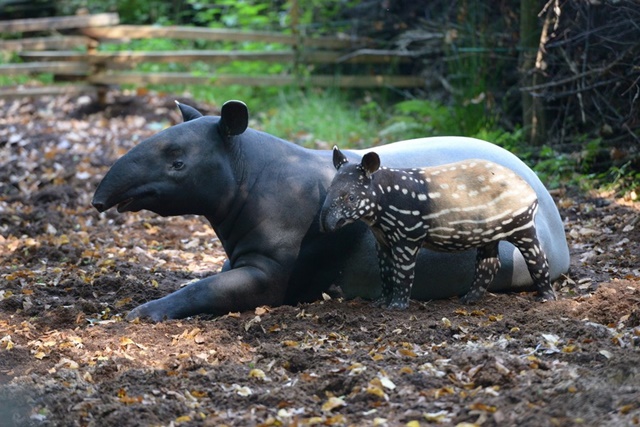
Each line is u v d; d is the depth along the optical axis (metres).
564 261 10.27
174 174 9.03
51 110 21.75
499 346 7.97
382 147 10.27
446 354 7.82
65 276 11.03
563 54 15.58
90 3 29.47
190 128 9.23
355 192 8.48
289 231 9.41
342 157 8.80
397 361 7.73
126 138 19.17
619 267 10.84
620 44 14.87
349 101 22.36
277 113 20.92
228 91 23.28
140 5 29.67
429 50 21.17
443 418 6.57
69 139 18.98
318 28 23.91
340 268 9.57
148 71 25.56
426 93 21.69
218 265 11.94
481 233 8.91
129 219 14.48
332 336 8.52
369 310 9.16
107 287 10.55
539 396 6.74
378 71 23.03
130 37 22.36
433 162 9.88
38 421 6.89
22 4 29.25
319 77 22.31
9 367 8.09
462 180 8.91
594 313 8.82
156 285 10.61
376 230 8.94
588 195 14.12
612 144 15.21
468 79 17.97
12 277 11.07
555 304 9.16
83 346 8.45
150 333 8.77
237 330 8.90
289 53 22.53
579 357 7.55
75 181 16.31
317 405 7.01
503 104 17.58
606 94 15.46
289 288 9.53
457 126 17.69
